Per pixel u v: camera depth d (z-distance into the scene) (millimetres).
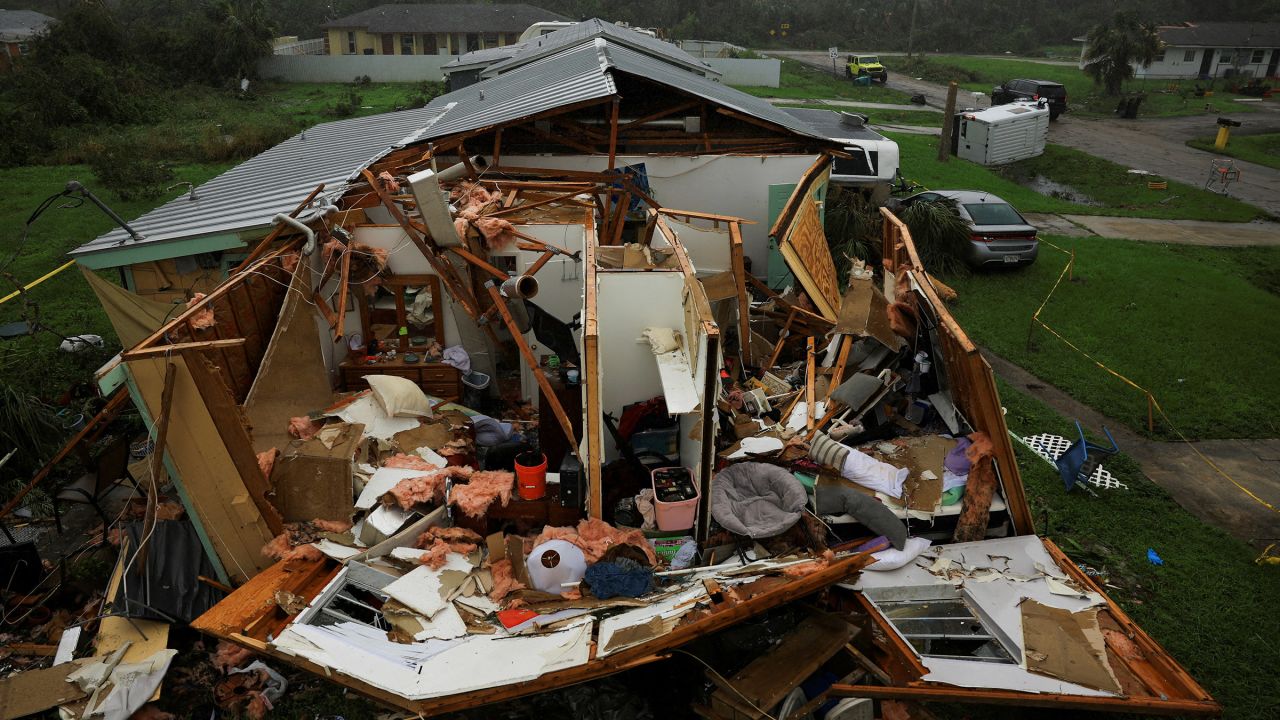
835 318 11664
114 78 34719
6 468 9078
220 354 7566
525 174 12688
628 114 13648
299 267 8297
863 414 8906
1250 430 10703
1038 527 8617
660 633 5539
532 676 5363
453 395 10125
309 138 17125
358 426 7816
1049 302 15242
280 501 7125
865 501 7293
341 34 54875
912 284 9508
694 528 7004
